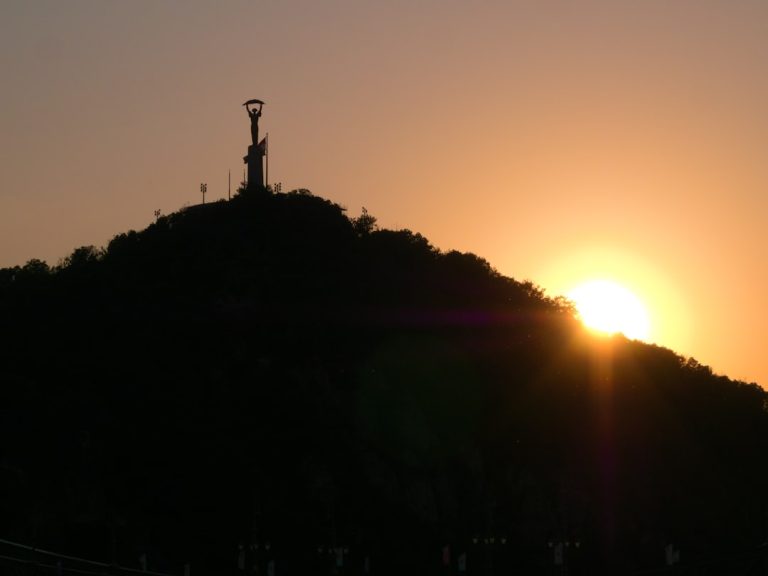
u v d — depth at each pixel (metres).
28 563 195.50
